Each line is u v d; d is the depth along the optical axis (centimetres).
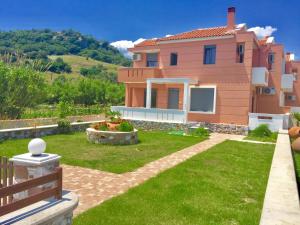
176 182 829
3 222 396
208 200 694
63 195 514
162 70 2464
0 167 531
